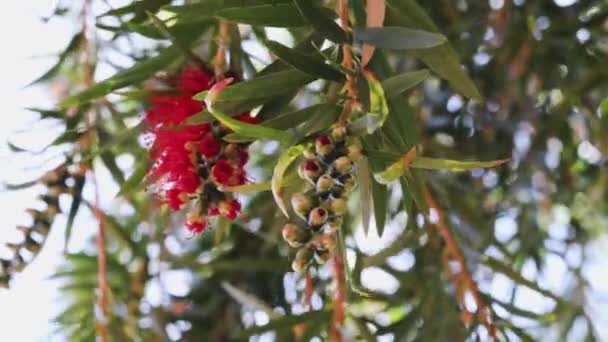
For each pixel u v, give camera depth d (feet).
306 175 1.49
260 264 2.30
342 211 1.48
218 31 1.82
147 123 1.79
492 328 2.01
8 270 1.95
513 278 2.15
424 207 1.67
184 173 1.62
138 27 1.84
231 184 1.63
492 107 2.34
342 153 1.48
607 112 2.48
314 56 1.65
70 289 2.36
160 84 1.75
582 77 2.28
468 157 2.36
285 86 1.58
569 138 2.36
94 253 2.38
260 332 2.04
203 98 1.57
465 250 2.18
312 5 1.57
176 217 2.32
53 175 2.00
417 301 2.23
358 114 1.52
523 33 2.26
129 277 2.35
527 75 2.29
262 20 1.62
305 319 2.03
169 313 2.40
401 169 1.50
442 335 2.18
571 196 2.36
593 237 2.49
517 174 2.35
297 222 1.61
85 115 2.04
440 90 2.36
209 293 2.48
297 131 1.55
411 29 1.55
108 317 2.21
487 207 2.35
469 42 2.25
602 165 2.41
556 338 2.27
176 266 2.35
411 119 1.62
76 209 2.02
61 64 2.06
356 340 2.10
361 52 1.56
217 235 2.08
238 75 1.77
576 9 2.27
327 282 2.23
